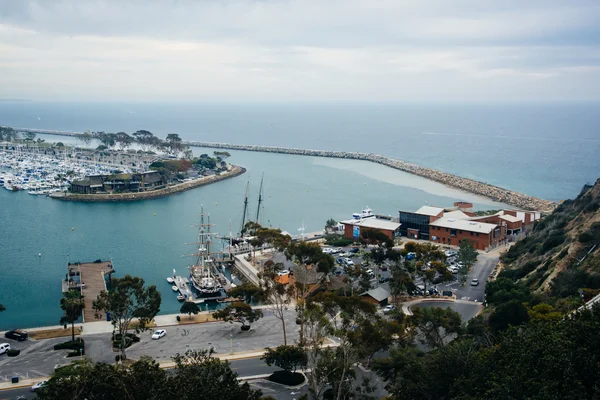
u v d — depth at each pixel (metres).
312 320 109.38
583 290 121.81
